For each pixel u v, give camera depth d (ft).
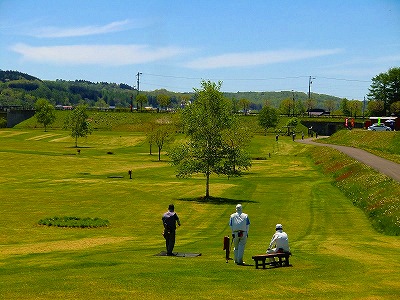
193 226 143.43
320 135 644.27
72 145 473.26
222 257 90.84
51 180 241.55
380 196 168.45
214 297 59.21
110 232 131.13
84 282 65.26
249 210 168.96
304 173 289.12
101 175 267.18
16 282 66.08
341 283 66.74
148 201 183.83
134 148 461.37
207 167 198.59
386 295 60.70
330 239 121.08
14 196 188.96
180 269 75.25
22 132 572.10
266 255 77.41
